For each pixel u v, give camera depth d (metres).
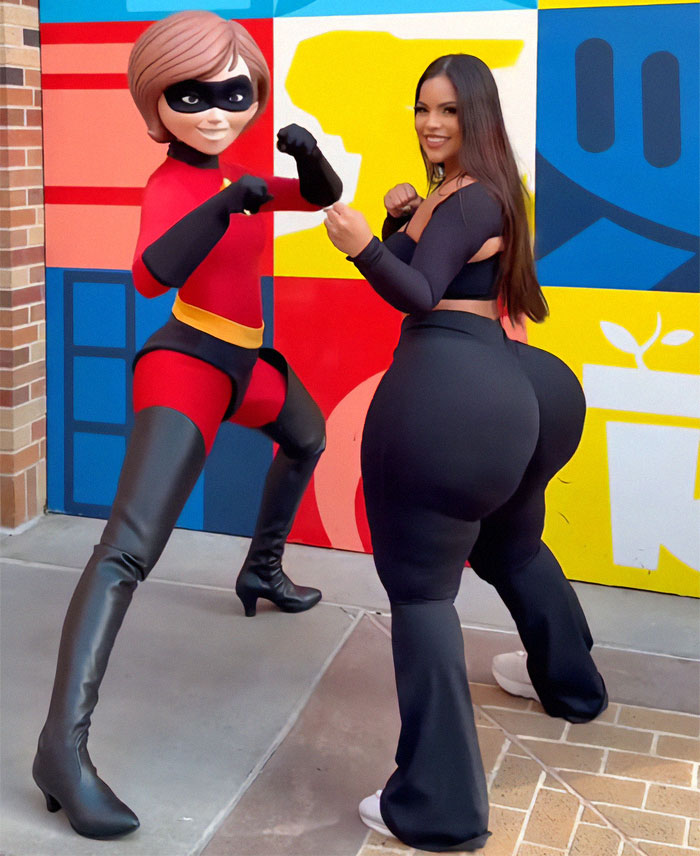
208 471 3.81
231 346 2.55
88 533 3.83
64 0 3.62
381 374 3.54
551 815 2.29
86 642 2.28
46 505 4.00
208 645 3.03
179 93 2.36
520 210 2.19
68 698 2.25
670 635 3.14
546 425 2.34
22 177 3.66
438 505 2.11
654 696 2.80
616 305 3.29
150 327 3.77
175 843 2.19
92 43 3.62
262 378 2.86
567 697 2.66
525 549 2.54
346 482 3.67
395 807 2.19
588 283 3.30
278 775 2.43
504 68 3.26
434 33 3.30
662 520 3.39
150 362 2.52
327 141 3.46
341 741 2.57
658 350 3.28
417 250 2.10
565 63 3.20
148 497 2.40
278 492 3.10
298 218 3.50
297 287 3.56
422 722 2.16
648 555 3.43
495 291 2.22
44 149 3.75
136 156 3.65
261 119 3.50
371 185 3.45
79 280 3.81
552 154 3.26
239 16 3.46
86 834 2.20
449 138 2.20
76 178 3.74
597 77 3.18
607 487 3.42
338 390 3.60
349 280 3.51
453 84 2.15
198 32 2.33
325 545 3.75
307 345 3.59
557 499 3.47
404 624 2.20
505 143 2.19
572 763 2.49
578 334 3.34
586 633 2.71
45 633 3.07
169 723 2.63
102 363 3.85
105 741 2.55
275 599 3.21
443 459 2.08
